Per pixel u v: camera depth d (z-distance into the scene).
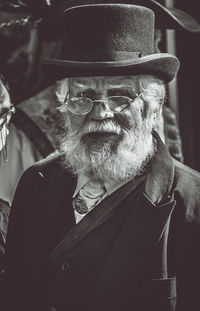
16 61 4.59
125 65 2.49
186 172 2.66
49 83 4.24
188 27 3.58
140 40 2.60
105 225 2.60
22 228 2.79
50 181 2.78
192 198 2.58
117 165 2.56
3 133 3.20
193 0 4.38
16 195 2.87
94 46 2.57
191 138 4.49
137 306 2.54
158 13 3.48
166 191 2.58
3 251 3.02
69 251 2.61
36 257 2.71
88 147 2.57
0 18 4.11
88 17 2.57
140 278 2.54
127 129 2.56
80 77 2.57
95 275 2.58
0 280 2.81
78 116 2.59
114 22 2.56
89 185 2.67
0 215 3.24
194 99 4.48
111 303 2.55
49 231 2.71
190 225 2.54
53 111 3.94
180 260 2.55
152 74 2.59
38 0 3.72
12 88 4.56
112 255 2.56
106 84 2.55
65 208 2.71
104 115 2.54
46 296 2.65
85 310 2.58
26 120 3.91
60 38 4.07
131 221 2.57
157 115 2.69
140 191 2.61
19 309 2.72
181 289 2.55
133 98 2.57
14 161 3.79
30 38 4.56
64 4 3.66
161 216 2.54
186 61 4.45
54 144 3.86
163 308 2.51
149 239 2.54
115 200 2.60
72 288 2.60
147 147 2.61
